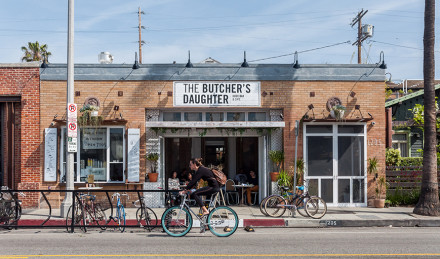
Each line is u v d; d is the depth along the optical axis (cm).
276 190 1509
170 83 1531
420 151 1927
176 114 1573
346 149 1549
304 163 1528
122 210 1124
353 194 1541
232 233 1028
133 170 1509
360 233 1081
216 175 1042
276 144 1564
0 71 1514
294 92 1543
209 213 1036
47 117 1513
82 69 1521
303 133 1540
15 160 1526
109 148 1534
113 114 1519
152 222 1132
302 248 867
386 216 1304
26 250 853
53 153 1502
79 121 1462
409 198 1557
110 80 1523
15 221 1145
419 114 2052
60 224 1236
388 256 793
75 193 1119
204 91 1531
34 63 1515
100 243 931
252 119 1576
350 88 1548
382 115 1548
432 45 1355
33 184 1495
